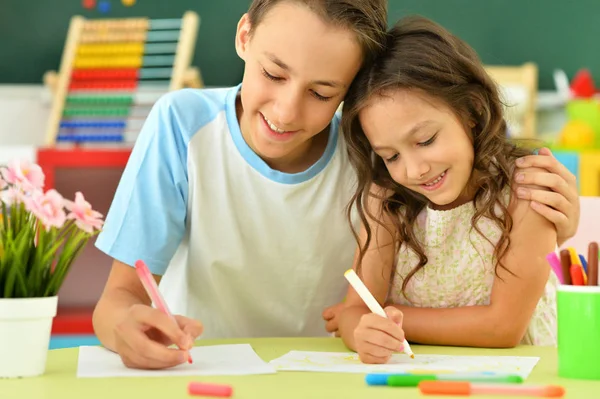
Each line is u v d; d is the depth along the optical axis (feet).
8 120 12.36
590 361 3.04
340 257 4.87
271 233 4.70
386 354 3.46
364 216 4.49
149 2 12.78
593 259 3.08
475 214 4.49
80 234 3.22
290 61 3.82
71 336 8.94
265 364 3.37
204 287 4.80
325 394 2.71
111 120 11.80
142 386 2.89
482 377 2.87
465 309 4.30
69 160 9.46
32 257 3.15
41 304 3.11
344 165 4.75
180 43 11.96
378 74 4.05
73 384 2.95
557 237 4.53
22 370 3.08
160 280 4.54
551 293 5.11
